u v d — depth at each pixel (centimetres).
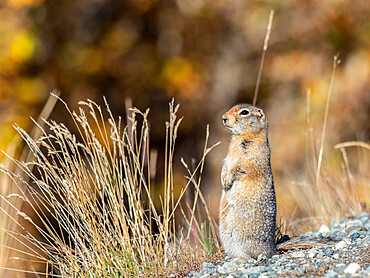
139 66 1975
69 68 1833
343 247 673
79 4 1869
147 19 2041
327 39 1997
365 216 885
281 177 1303
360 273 558
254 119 720
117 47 1939
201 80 2038
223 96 2077
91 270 682
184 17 2073
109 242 691
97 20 1947
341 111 1825
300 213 1014
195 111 2044
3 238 855
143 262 685
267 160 706
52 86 1766
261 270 622
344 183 1027
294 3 2059
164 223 715
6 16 1645
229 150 735
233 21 2106
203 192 1847
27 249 1195
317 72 1986
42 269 1153
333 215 947
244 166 696
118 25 1983
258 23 2091
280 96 2025
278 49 2092
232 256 697
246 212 681
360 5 1969
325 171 1045
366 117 1819
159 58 2017
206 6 2070
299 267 618
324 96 1855
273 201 695
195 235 799
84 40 1891
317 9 2017
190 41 2100
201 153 2014
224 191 714
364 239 693
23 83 1648
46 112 1578
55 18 1820
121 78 1944
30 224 1370
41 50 1697
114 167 710
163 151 2014
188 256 721
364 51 1916
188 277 650
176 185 1861
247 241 679
